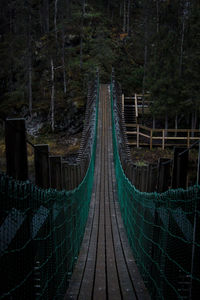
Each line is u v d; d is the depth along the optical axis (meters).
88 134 16.20
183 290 2.54
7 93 28.52
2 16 34.91
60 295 3.08
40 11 37.31
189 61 20.77
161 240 2.86
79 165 7.85
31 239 1.97
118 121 16.62
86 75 29.22
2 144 14.98
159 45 21.81
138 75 31.44
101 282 3.60
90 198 9.95
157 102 21.14
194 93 20.25
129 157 11.62
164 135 21.95
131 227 5.30
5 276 1.54
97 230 6.68
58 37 33.66
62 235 3.27
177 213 2.29
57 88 28.17
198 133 23.53
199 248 1.76
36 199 2.11
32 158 14.89
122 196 8.14
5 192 1.50
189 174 14.70
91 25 37.56
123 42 37.75
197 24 21.02
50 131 24.14
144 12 28.41
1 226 1.48
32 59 30.44
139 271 4.06
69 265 3.80
